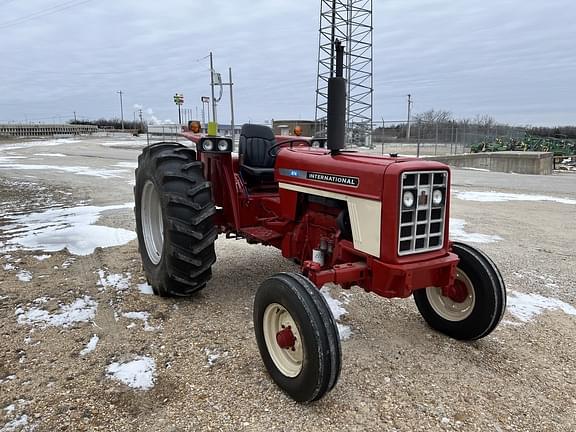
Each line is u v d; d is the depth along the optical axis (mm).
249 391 2725
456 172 17641
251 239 4023
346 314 3818
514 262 5309
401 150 26359
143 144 33969
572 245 6156
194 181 3770
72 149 28844
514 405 2639
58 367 2941
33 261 5031
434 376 2914
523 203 9789
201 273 3791
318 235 3438
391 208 2707
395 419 2500
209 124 4102
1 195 9906
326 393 2559
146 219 4289
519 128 31625
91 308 3820
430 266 2811
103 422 2441
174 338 3328
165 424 2430
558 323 3709
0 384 2752
